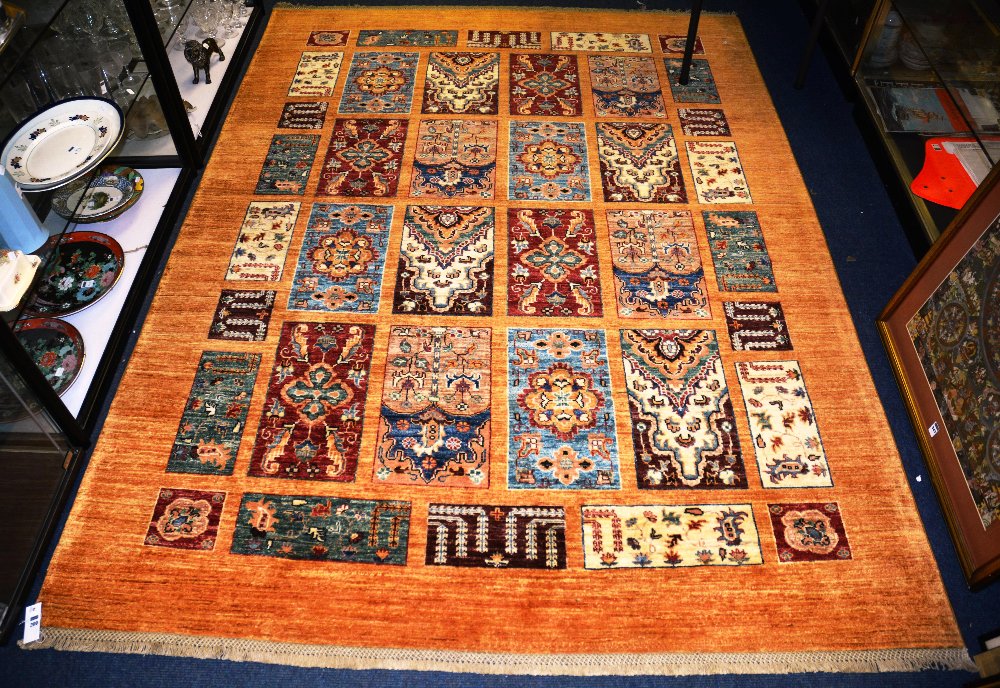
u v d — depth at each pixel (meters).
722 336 2.15
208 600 1.67
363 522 1.79
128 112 2.31
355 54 3.02
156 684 1.59
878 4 2.57
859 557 1.76
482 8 3.23
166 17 2.70
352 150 2.63
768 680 1.61
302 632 1.63
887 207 2.50
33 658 1.61
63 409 1.79
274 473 1.87
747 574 1.73
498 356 2.09
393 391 2.01
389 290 2.23
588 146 2.66
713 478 1.88
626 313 2.19
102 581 1.69
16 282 1.80
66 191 2.17
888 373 2.11
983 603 1.72
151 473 1.86
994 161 2.17
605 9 3.24
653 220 2.44
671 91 2.88
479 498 1.83
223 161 2.59
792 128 2.76
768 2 3.29
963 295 1.81
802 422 1.98
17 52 1.94
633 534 1.78
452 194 2.50
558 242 2.36
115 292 2.15
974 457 1.72
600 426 1.96
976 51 2.31
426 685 1.59
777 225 2.43
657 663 1.60
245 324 2.15
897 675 1.62
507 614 1.66
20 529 1.72
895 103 2.55
